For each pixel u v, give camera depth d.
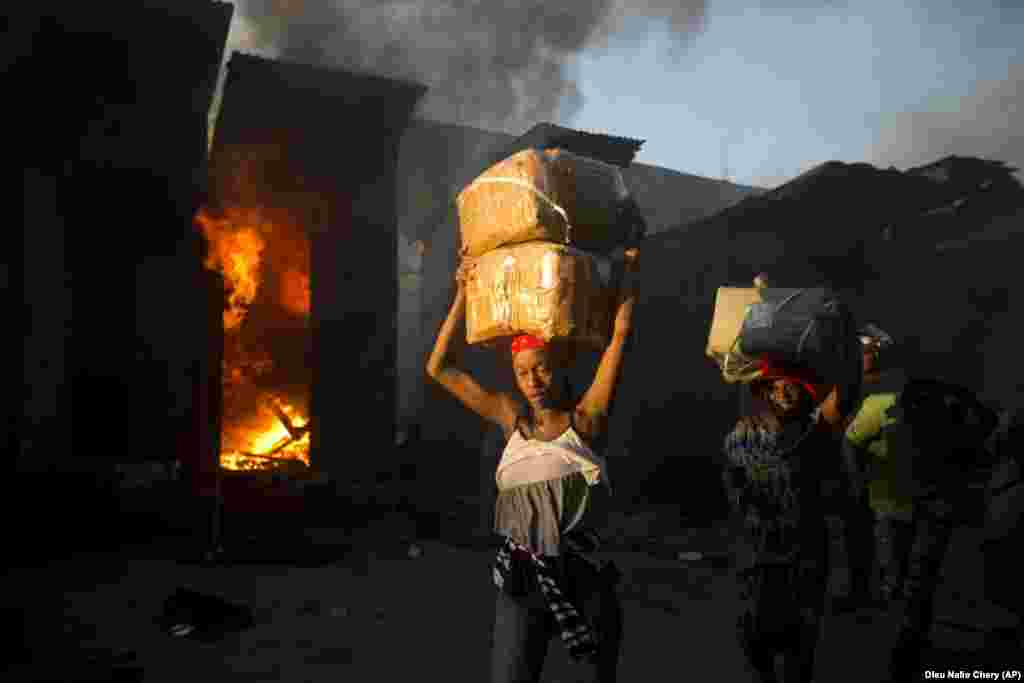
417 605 5.60
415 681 4.00
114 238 11.33
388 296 14.84
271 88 14.23
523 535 2.35
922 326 10.79
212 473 11.15
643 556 7.77
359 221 14.84
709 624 5.19
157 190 11.62
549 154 2.39
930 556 3.92
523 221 2.33
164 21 11.68
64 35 11.12
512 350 2.45
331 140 14.82
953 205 11.70
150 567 6.71
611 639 2.37
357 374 14.49
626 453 13.46
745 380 3.36
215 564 6.90
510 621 2.37
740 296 3.67
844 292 11.66
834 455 3.32
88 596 5.65
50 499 8.25
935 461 3.99
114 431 10.98
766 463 3.18
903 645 3.87
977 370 10.14
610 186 2.46
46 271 10.44
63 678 3.85
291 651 4.48
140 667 4.07
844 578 6.44
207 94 12.28
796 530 3.14
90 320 11.06
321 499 10.83
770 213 12.69
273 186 14.50
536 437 2.46
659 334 14.12
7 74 10.45
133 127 11.58
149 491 8.81
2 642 4.33
